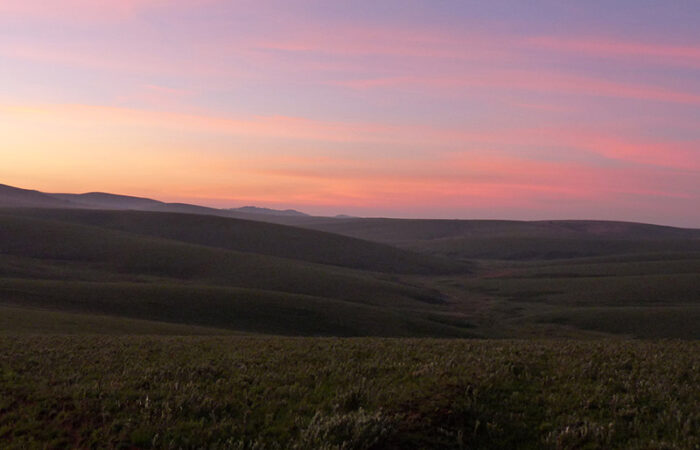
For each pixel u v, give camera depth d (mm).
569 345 19438
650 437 8742
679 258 195125
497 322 87500
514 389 11375
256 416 9859
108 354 18203
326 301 81750
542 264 198250
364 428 8430
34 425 9414
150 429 8930
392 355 16594
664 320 77688
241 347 20484
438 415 9328
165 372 13641
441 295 120938
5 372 13922
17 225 134625
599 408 10164
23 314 47562
